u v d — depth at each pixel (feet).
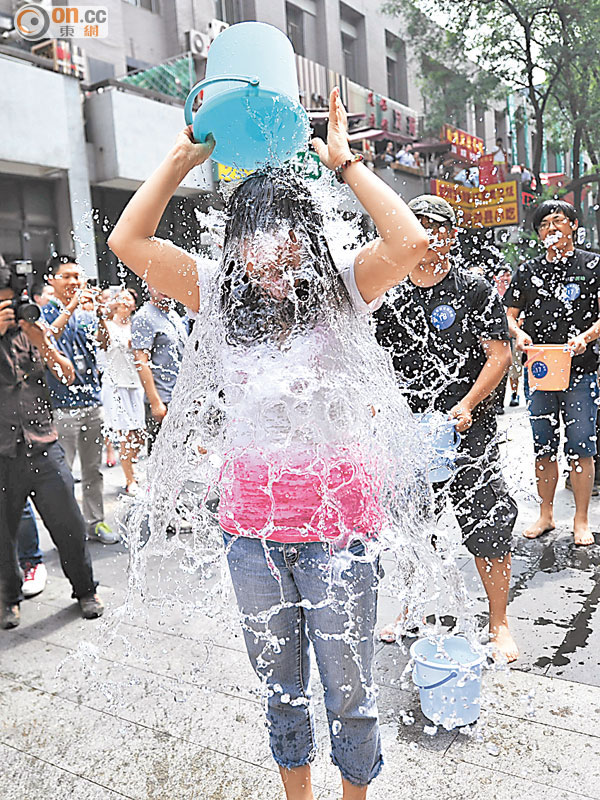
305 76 32.81
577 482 11.32
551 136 48.06
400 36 42.01
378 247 4.41
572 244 10.96
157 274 4.71
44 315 11.66
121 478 16.97
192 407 5.41
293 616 4.86
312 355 4.52
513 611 9.06
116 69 29.78
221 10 34.37
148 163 29.71
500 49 42.14
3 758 6.70
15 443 9.09
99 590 10.58
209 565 10.59
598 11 39.70
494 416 7.90
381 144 33.14
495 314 7.54
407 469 6.02
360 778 5.02
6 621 9.54
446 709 6.53
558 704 6.96
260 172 4.63
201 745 6.70
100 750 6.73
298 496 4.54
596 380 11.15
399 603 9.29
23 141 25.96
